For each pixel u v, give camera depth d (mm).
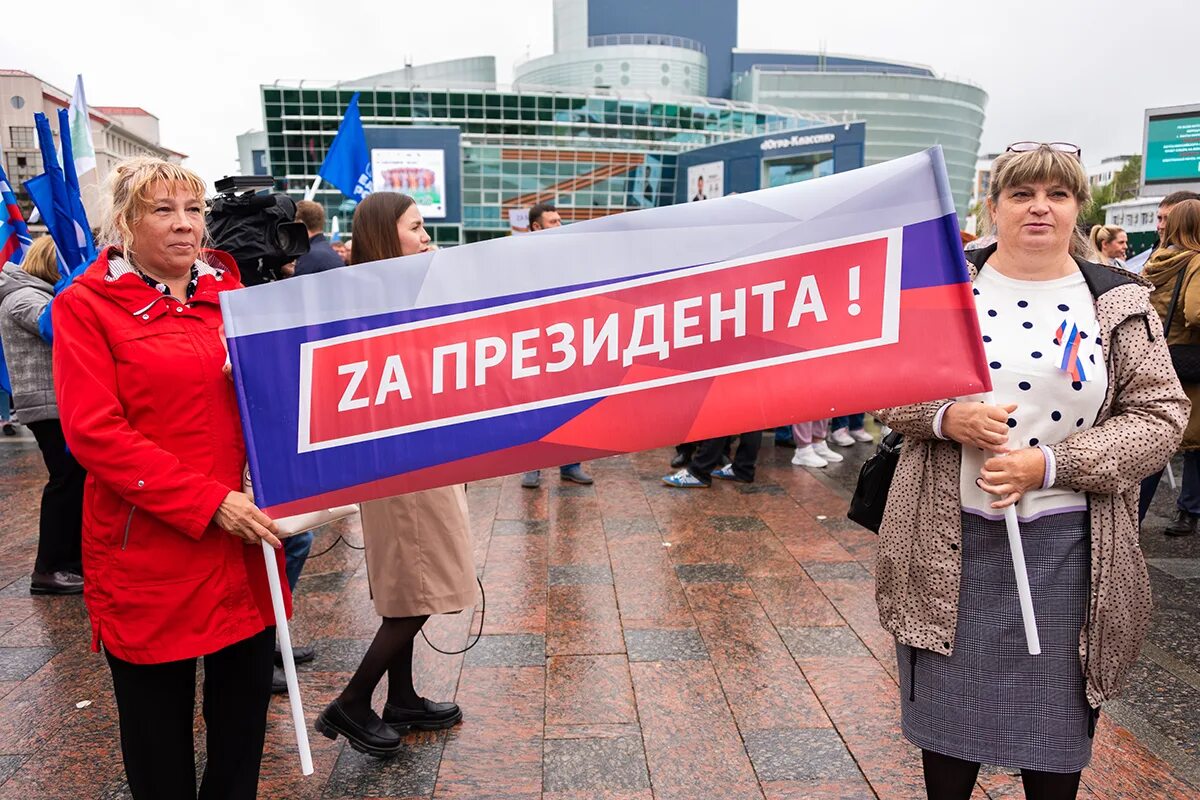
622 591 4523
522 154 62719
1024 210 2010
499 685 3467
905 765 2844
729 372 2018
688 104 66500
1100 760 2848
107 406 1915
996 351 2051
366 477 2059
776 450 8445
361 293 2047
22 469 8000
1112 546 1960
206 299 2115
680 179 51969
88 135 5508
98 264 2006
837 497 6500
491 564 4992
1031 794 2072
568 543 5387
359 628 4086
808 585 4570
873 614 4152
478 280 2049
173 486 1915
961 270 1943
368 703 2924
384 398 2057
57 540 4617
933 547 2062
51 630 4129
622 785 2756
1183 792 2656
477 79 96688
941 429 1979
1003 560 1998
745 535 5516
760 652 3742
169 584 1989
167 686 2064
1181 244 4969
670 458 8195
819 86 99688
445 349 2053
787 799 2668
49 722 3232
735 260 2008
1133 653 2012
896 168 1982
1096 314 2016
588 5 118125
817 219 1989
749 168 46438
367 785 2777
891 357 1973
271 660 2229
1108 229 7156
